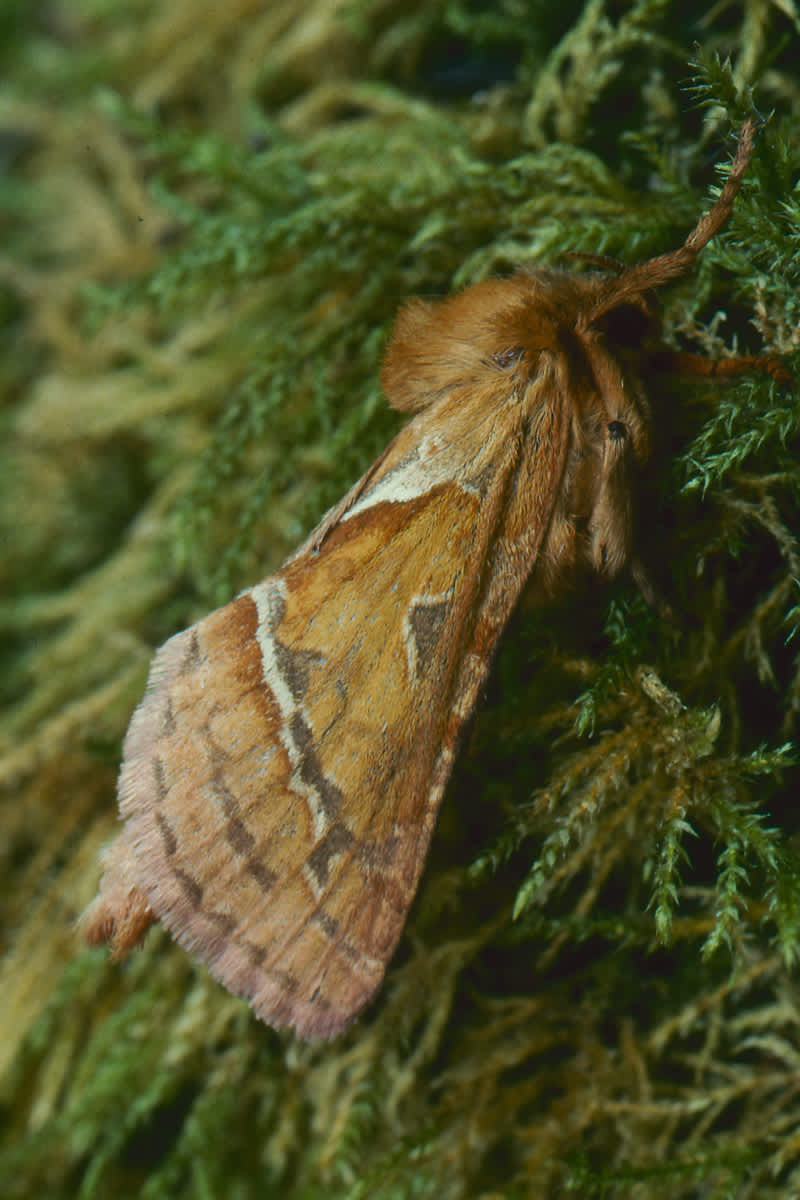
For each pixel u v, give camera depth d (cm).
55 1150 14
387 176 14
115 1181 14
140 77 16
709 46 13
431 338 13
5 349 16
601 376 12
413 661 12
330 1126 13
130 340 15
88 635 14
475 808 13
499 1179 13
